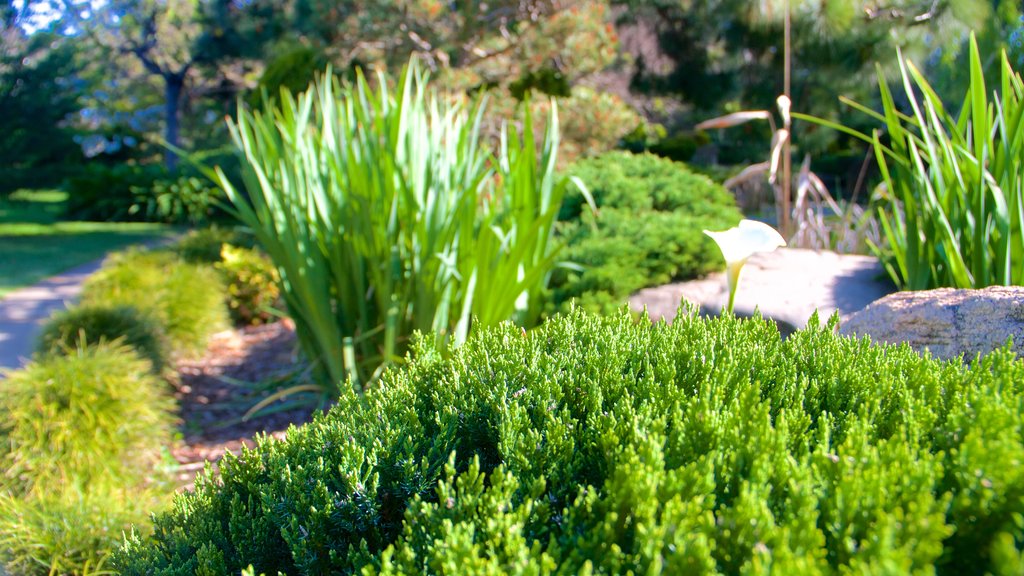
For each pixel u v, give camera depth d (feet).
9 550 9.64
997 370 6.11
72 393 12.46
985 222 10.26
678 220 16.42
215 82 106.01
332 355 15.61
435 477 5.13
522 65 40.32
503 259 14.32
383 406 6.13
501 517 4.19
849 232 19.45
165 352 18.85
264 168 15.80
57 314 18.40
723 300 13.93
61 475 11.87
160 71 99.50
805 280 14.49
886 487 4.10
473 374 6.25
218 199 62.28
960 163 11.02
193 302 22.12
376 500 5.21
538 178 14.82
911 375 6.19
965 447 4.15
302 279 15.21
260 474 6.00
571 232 16.93
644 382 6.04
